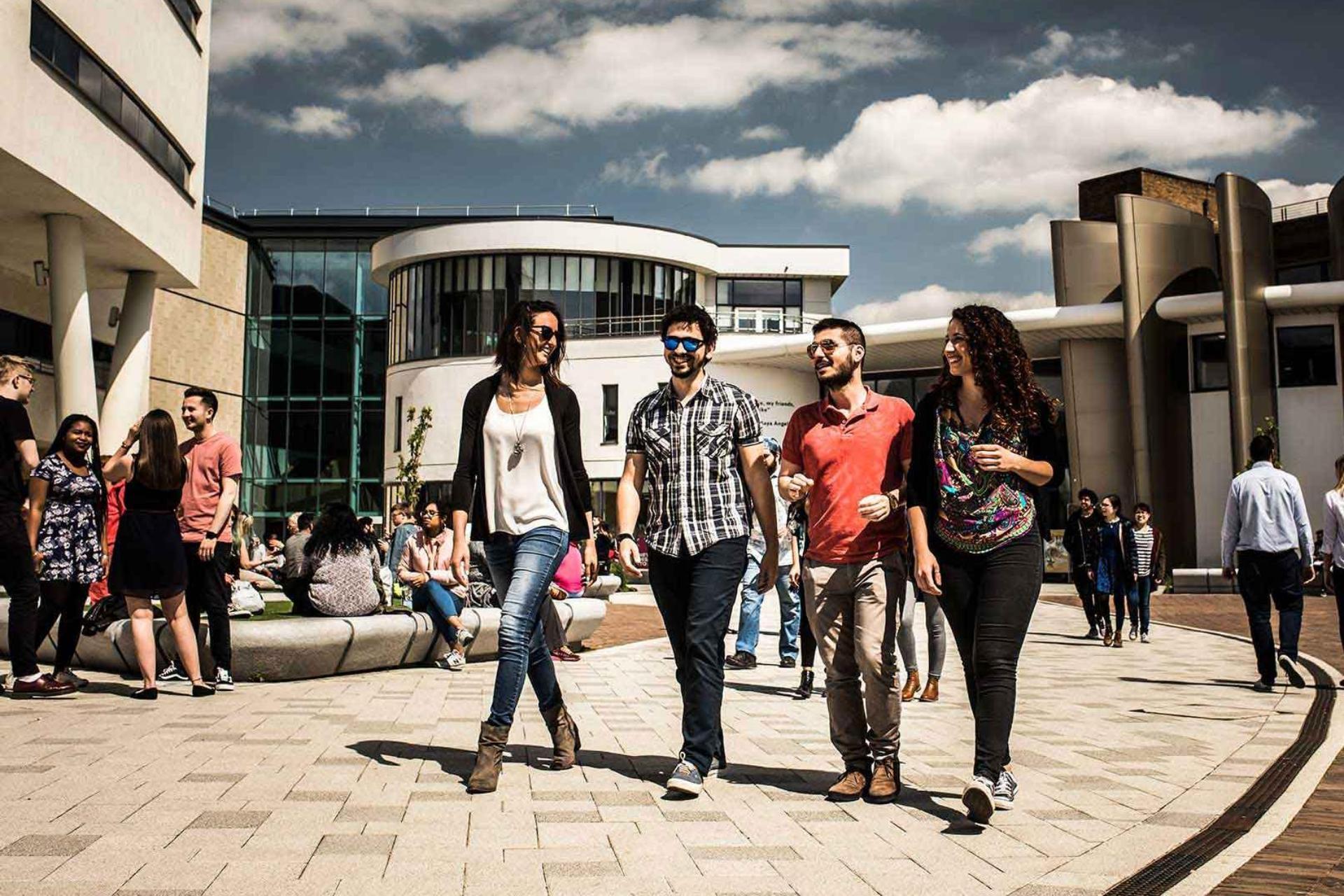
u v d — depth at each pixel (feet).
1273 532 30.17
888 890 11.88
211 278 168.76
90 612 30.99
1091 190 143.84
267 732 21.07
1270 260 111.55
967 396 15.87
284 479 173.78
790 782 17.71
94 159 70.49
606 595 75.56
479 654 36.24
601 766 18.66
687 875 12.29
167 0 83.30
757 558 35.96
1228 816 15.38
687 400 17.58
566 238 147.33
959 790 17.21
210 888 11.32
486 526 18.11
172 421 25.71
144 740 19.88
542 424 17.95
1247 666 37.29
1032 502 15.60
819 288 170.50
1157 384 114.11
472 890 11.48
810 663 28.50
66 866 11.91
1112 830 14.65
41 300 95.76
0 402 25.66
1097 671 35.81
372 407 175.32
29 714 22.85
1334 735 22.17
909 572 17.03
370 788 16.33
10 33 59.52
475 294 147.43
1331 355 108.27
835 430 16.96
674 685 31.30
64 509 26.91
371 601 32.50
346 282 176.65
